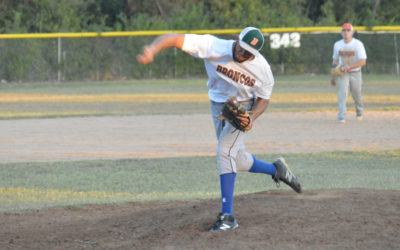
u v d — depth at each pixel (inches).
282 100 2219.5
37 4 4060.0
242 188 793.6
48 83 3371.1
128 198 715.4
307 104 2055.9
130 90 2832.2
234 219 489.4
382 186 757.3
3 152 1111.6
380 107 1888.5
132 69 3624.5
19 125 1528.1
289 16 4050.2
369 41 3656.5
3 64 3440.0
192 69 3698.3
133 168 946.7
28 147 1172.5
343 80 1475.1
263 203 554.9
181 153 1095.0
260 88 525.7
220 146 515.8
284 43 3690.9
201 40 498.6
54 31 3870.6
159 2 4574.3
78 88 2987.2
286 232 462.3
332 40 3690.9
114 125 1524.4
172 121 1608.0
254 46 487.5
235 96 502.3
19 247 488.1
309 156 1032.8
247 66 504.7
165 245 459.5
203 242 455.2
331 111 1787.6
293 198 576.7
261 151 1094.4
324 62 3705.7
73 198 725.3
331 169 912.3
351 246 431.2
